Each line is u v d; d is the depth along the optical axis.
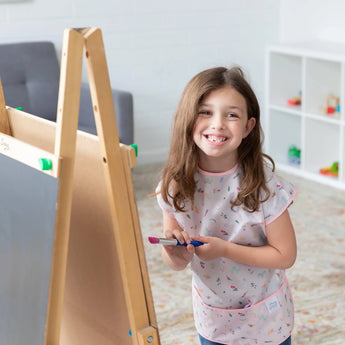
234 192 1.30
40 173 1.11
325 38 4.23
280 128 4.29
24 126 1.48
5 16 3.82
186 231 1.38
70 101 1.06
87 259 1.31
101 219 1.21
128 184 1.12
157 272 2.68
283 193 1.30
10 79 3.63
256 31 4.48
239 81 1.24
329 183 3.81
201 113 1.24
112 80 4.16
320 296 2.41
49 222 1.09
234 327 1.43
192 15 4.27
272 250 1.31
